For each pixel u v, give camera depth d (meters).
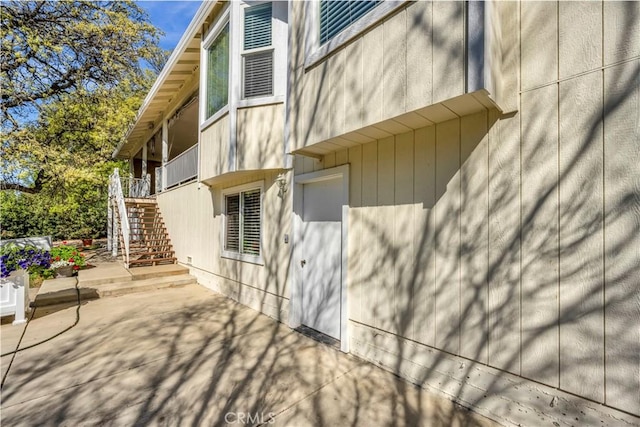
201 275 7.85
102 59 10.73
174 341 4.24
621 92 2.06
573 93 2.25
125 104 12.09
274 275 5.31
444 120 2.94
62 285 7.27
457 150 2.88
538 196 2.40
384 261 3.52
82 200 14.52
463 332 2.82
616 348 2.05
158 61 12.91
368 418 2.64
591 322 2.15
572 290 2.23
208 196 7.58
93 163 12.22
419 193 3.18
